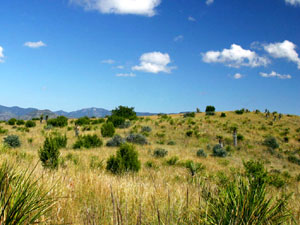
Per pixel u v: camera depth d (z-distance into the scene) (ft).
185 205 9.41
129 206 10.07
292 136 138.72
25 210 6.17
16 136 62.44
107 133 102.17
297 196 12.64
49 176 12.74
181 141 107.96
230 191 8.29
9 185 6.66
